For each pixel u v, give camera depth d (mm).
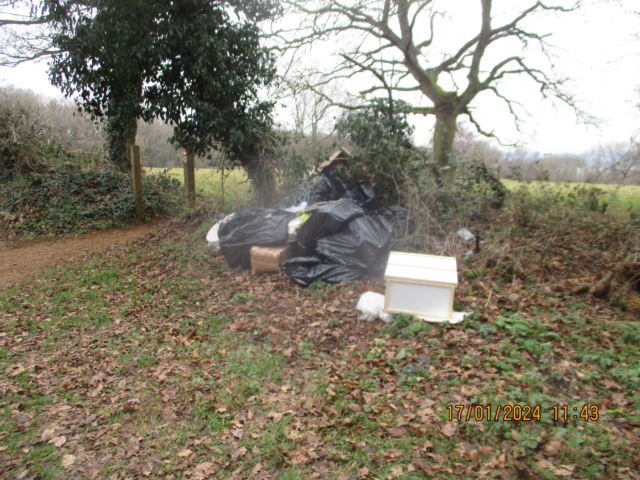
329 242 5680
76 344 4406
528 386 3174
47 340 4500
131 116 9805
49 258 7934
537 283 5312
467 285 5211
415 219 6676
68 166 11445
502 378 3285
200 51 8188
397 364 3641
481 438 2762
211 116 8547
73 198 10477
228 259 6426
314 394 3367
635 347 3693
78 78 9672
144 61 8312
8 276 6965
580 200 8250
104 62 9305
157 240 8609
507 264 5668
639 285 4676
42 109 16438
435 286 4176
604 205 8031
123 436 2994
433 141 13266
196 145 9047
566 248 6664
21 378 3715
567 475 2436
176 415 3197
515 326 3850
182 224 9258
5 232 9281
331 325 4469
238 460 2719
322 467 2645
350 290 5262
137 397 3432
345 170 7957
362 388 3373
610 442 2645
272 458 2723
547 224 7453
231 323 4793
